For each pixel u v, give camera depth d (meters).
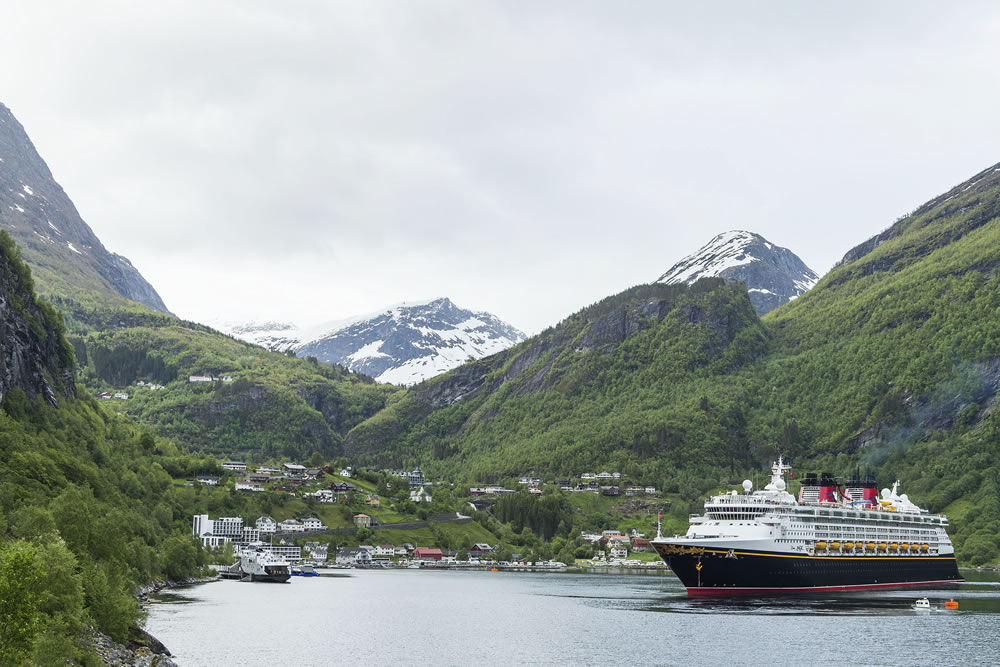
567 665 170.62
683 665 170.38
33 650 95.69
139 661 134.88
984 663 170.12
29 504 197.38
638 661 174.12
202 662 163.12
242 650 177.88
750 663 171.50
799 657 176.50
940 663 170.38
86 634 133.25
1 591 88.69
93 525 172.88
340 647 187.88
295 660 170.88
